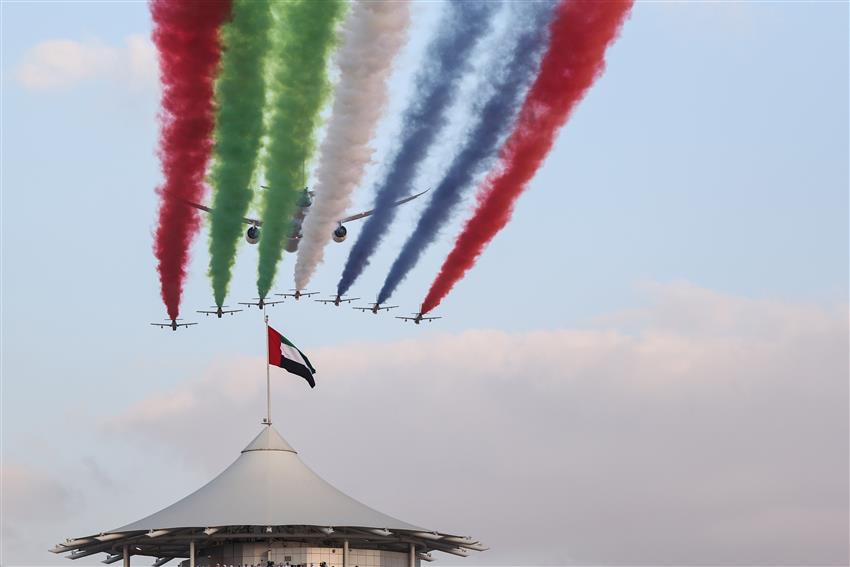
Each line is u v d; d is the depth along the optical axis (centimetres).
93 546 8425
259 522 8050
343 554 8406
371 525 8169
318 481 8669
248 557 8356
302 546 8400
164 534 8200
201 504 8325
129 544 8494
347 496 8638
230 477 8594
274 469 8600
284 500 8312
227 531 8319
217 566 8469
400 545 8700
